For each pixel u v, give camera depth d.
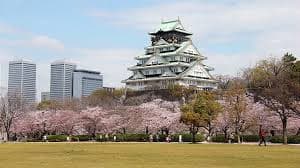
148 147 50.62
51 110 114.56
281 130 79.25
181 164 26.14
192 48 153.12
